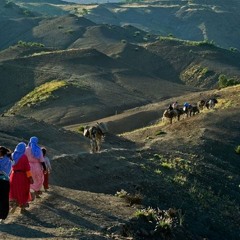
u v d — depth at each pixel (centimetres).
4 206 1529
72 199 2142
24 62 14412
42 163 1927
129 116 9256
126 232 1862
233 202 3456
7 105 12144
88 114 10219
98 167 3198
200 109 7450
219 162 4675
